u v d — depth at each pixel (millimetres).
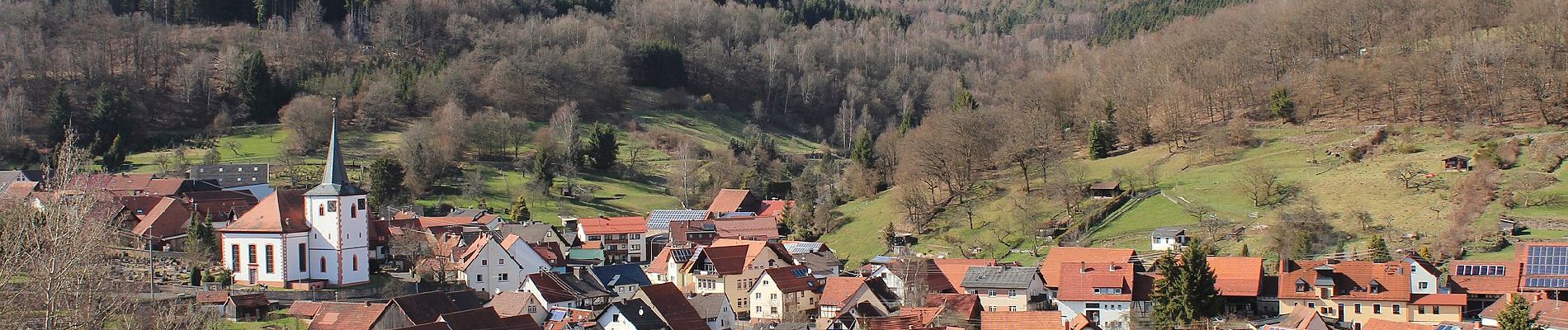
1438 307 112938
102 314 67062
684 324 114312
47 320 62719
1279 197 170000
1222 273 123938
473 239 168625
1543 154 165750
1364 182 169250
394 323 103250
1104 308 122438
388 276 143750
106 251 83250
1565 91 199000
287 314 116688
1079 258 136625
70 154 69812
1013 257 164375
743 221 199000
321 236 134875
